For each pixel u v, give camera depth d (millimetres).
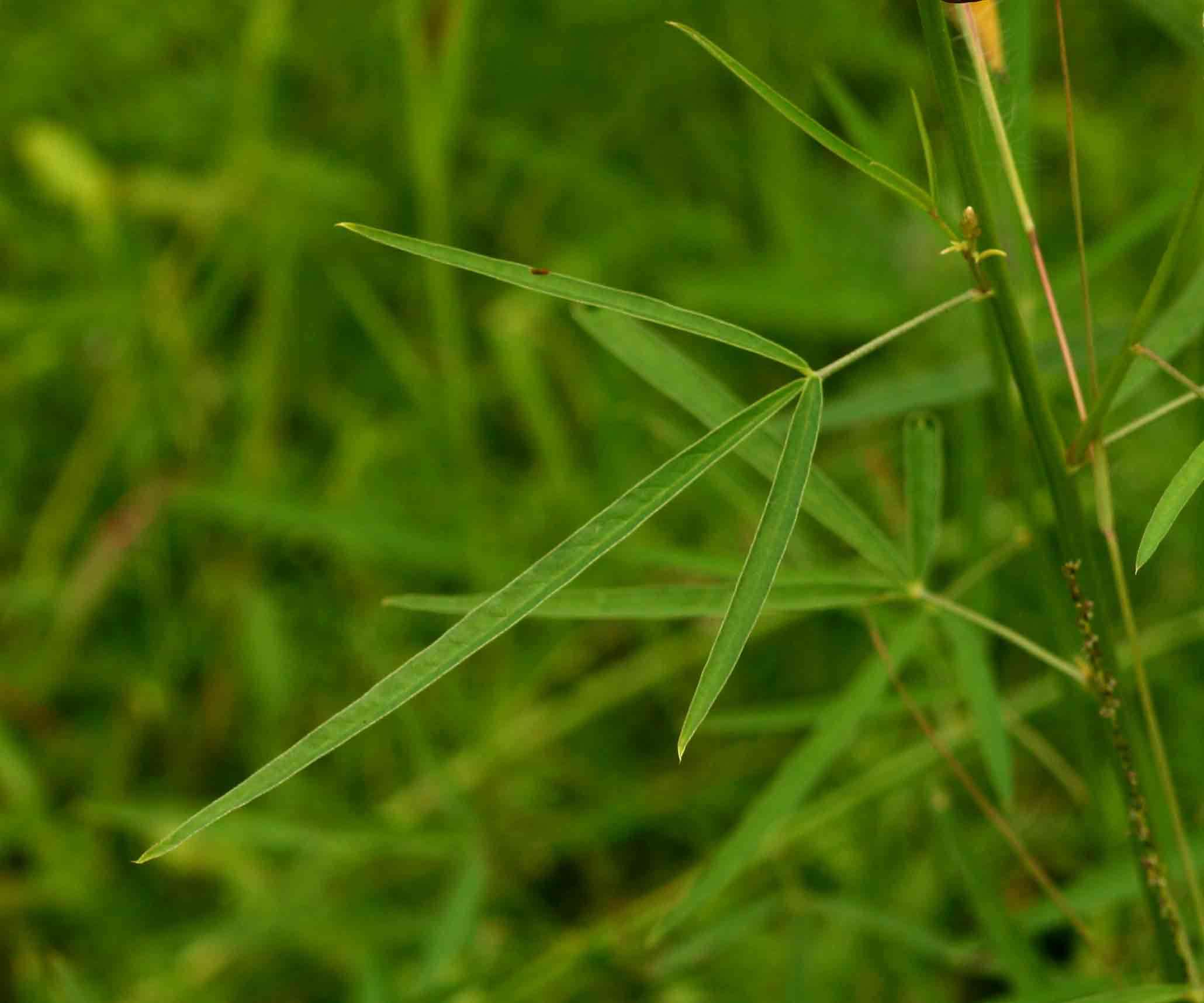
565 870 1195
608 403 1259
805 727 1184
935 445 708
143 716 1260
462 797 1025
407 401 1407
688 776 1177
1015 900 1053
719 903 1028
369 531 1159
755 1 1436
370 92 1494
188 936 1069
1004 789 742
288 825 998
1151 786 706
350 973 1082
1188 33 789
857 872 1031
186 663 1301
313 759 636
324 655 1293
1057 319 681
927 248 1225
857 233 1271
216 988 1096
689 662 1229
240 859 1168
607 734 1254
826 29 1425
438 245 648
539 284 650
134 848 1212
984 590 866
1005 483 1166
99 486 1378
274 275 1357
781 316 1217
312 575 1336
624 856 1201
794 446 648
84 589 1267
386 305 1468
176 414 1375
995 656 1118
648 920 1021
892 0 1453
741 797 1155
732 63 643
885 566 707
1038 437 678
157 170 1432
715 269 1375
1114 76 1439
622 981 979
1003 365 711
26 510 1396
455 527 1304
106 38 1475
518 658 1271
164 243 1489
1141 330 666
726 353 1354
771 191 1352
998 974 809
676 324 651
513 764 1194
